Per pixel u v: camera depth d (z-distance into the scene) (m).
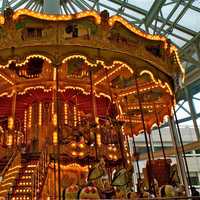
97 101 13.43
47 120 12.04
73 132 10.77
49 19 9.20
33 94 12.56
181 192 8.45
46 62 11.79
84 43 9.30
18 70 12.13
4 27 9.20
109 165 10.84
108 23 9.41
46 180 9.49
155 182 8.95
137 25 17.34
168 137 23.39
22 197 8.27
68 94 12.63
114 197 8.00
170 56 10.88
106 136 11.71
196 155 21.83
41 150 10.82
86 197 7.33
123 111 14.37
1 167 10.90
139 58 9.98
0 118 13.52
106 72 11.84
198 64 16.64
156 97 13.61
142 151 22.81
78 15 9.22
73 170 10.27
